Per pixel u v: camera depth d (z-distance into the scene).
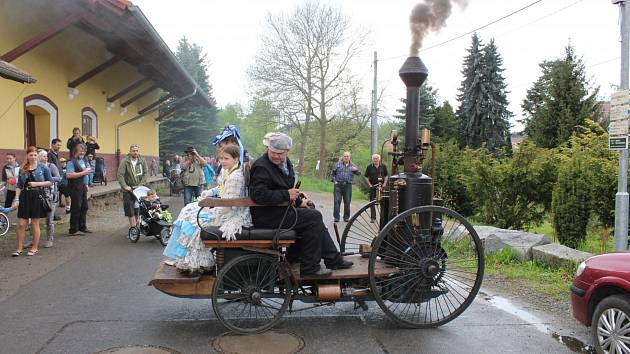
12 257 8.09
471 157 11.71
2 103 12.18
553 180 9.98
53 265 7.57
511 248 8.00
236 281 4.74
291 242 4.68
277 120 36.00
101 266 7.57
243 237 4.62
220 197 4.98
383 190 5.71
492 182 10.52
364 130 37.41
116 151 21.75
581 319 4.45
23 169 8.23
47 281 6.64
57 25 11.33
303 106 35.12
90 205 14.51
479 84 35.50
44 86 14.48
